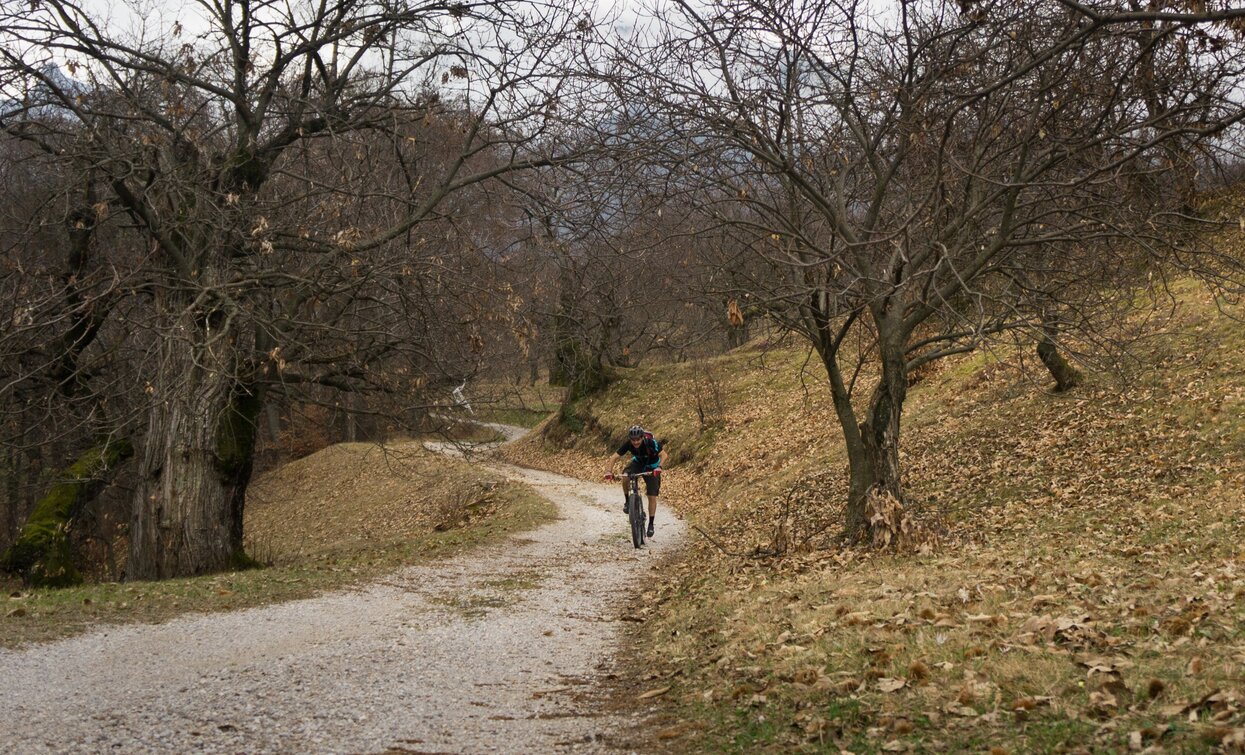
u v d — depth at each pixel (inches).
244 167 611.5
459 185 574.6
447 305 587.5
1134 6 282.5
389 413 696.4
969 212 407.5
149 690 234.8
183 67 566.6
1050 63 357.4
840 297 441.7
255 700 225.6
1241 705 156.6
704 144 384.2
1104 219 402.0
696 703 217.5
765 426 1243.2
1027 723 166.1
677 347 492.7
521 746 187.9
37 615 340.5
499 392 756.0
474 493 1254.9
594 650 301.0
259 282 557.6
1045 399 794.8
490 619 357.1
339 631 323.9
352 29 562.3
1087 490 562.6
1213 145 322.7
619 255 454.9
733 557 514.9
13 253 613.6
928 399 1008.9
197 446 600.1
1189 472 541.0
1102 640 217.6
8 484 820.6
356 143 581.0
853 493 488.1
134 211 582.6
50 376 679.1
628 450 646.5
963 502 614.9
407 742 190.9
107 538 973.8
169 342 527.8
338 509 1566.2
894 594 311.9
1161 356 765.9
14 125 543.5
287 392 678.5
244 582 443.8
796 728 184.7
